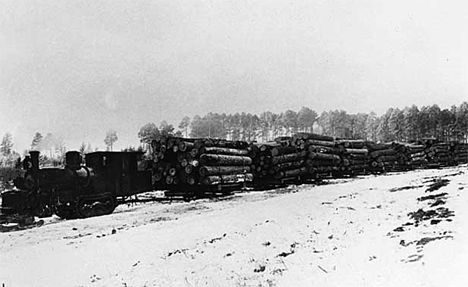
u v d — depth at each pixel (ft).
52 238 43.16
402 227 29.71
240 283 24.44
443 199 38.45
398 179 86.94
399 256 22.12
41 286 27.45
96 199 63.52
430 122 321.32
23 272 30.53
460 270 17.49
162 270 28.96
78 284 27.73
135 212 61.05
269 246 32.63
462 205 32.91
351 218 39.50
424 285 17.03
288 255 28.99
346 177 123.54
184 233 39.91
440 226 26.71
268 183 96.07
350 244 28.32
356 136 385.91
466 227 24.97
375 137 379.14
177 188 79.77
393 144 151.74
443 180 59.21
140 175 72.79
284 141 108.99
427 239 23.73
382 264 21.49
